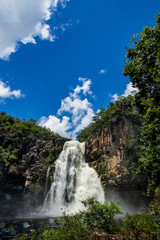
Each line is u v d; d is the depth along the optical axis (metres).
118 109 41.31
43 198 39.44
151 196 30.39
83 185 38.41
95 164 41.16
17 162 41.22
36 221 24.06
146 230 6.89
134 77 11.27
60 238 6.58
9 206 35.06
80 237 6.64
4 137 43.84
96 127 46.97
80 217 8.03
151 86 10.46
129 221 7.70
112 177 35.75
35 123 79.88
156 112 9.48
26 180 39.75
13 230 17.58
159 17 10.82
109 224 8.15
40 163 42.91
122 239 6.93
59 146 46.12
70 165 41.81
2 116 60.03
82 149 46.81
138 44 11.20
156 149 9.97
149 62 10.34
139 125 37.00
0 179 35.38
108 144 39.81
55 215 33.25
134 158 34.66
